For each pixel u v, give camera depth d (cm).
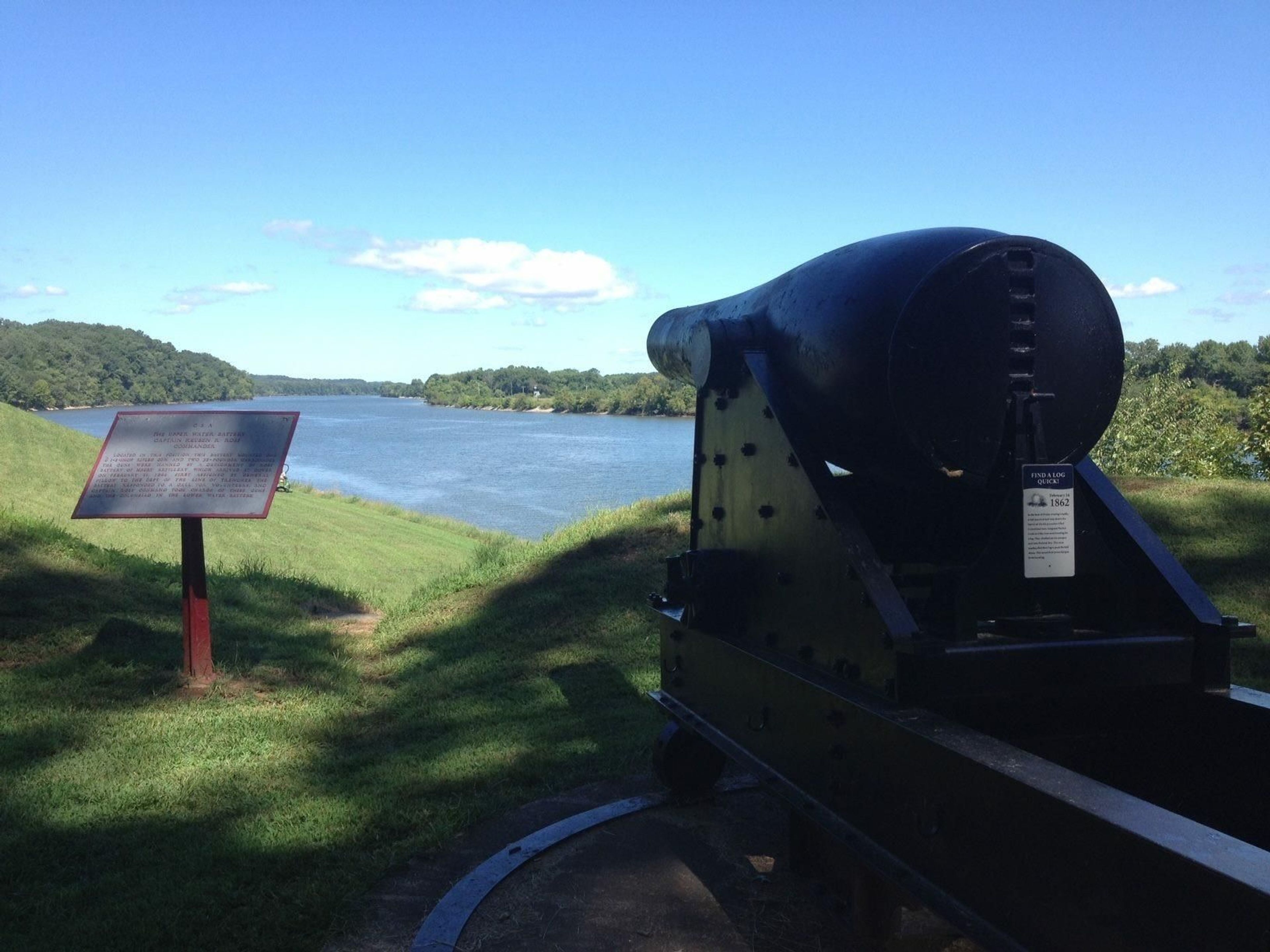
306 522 2345
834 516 244
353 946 277
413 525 2659
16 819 381
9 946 281
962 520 276
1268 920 125
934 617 232
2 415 2075
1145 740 239
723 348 293
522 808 373
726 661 302
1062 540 225
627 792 386
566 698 543
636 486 4784
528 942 267
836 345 252
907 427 229
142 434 624
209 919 294
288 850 343
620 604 744
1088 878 156
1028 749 241
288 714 537
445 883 314
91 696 560
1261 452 1847
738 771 397
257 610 822
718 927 274
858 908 237
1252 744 215
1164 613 234
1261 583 679
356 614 886
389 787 403
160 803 399
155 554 1571
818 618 253
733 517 310
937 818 194
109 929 289
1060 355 233
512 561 920
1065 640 220
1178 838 143
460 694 574
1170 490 871
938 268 228
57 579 771
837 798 234
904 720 205
